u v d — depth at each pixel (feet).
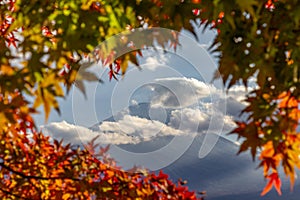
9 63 10.00
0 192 12.73
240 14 11.21
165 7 10.56
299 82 10.96
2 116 9.59
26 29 11.02
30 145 12.92
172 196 12.18
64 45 10.31
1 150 12.65
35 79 9.90
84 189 12.14
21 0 11.03
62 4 10.85
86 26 10.52
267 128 10.67
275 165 10.77
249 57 10.89
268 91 11.08
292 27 10.84
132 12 10.85
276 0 11.30
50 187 12.94
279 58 11.30
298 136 10.63
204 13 10.44
